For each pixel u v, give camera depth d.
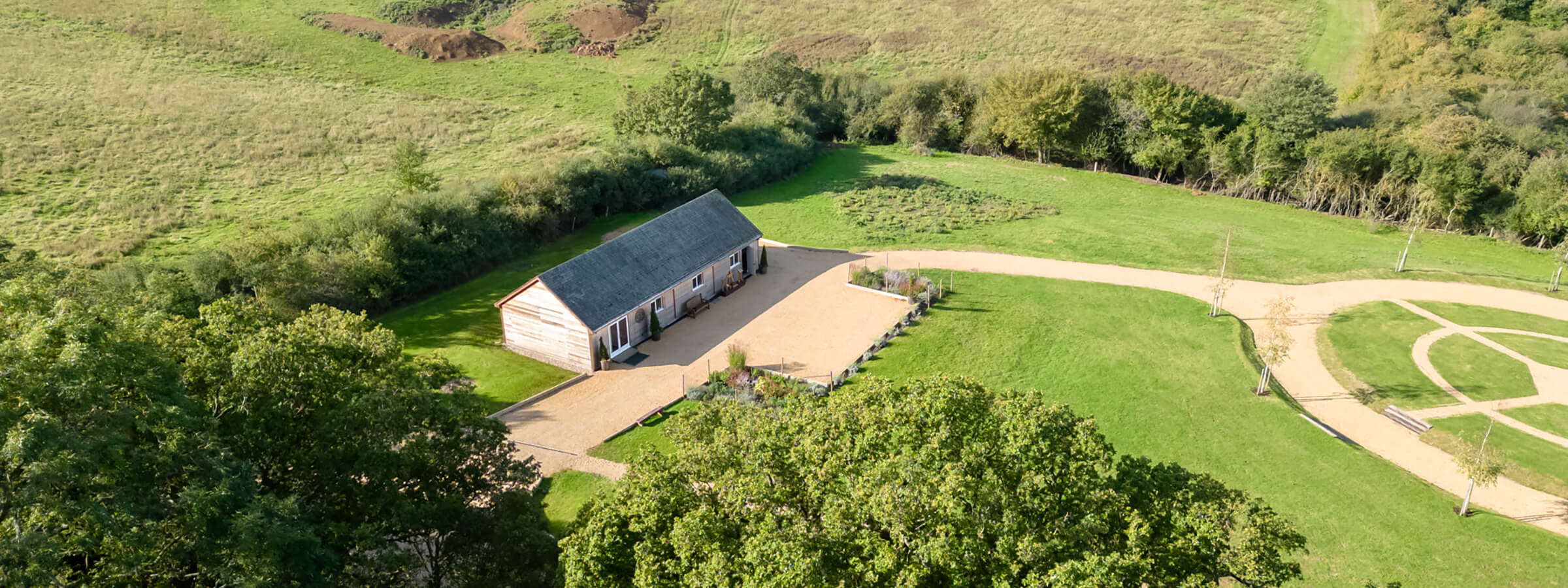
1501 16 121.62
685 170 81.31
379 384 28.86
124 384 22.56
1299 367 50.59
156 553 21.62
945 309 57.88
